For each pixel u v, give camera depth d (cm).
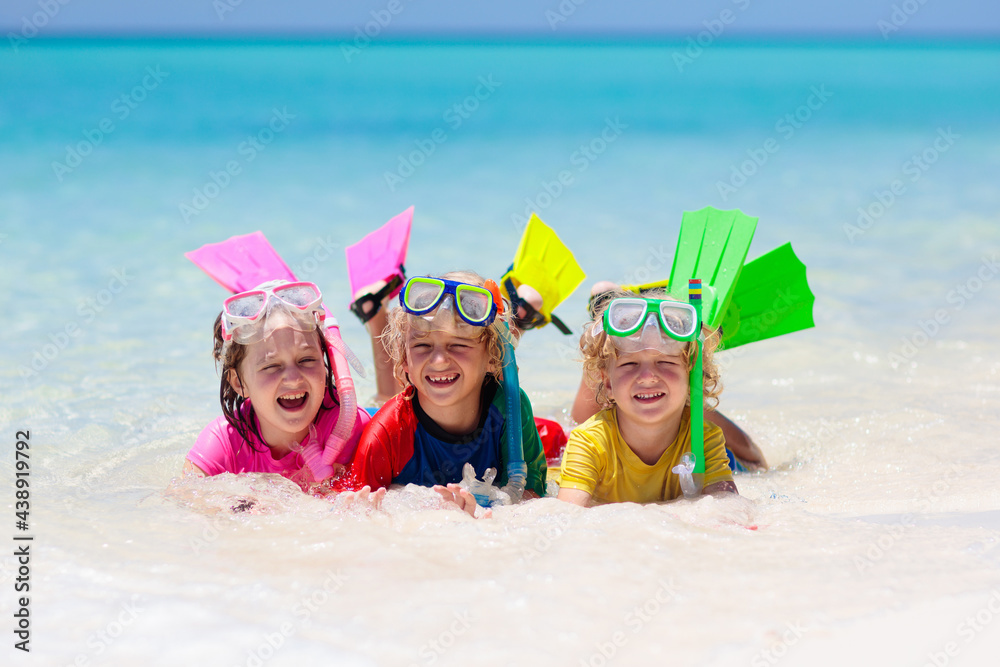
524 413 351
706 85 3612
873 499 327
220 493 320
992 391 469
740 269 357
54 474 362
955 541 263
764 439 420
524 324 452
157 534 279
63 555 258
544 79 3888
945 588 227
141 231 962
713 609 216
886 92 3219
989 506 312
